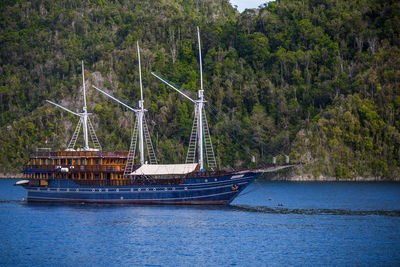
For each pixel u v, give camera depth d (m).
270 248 82.44
